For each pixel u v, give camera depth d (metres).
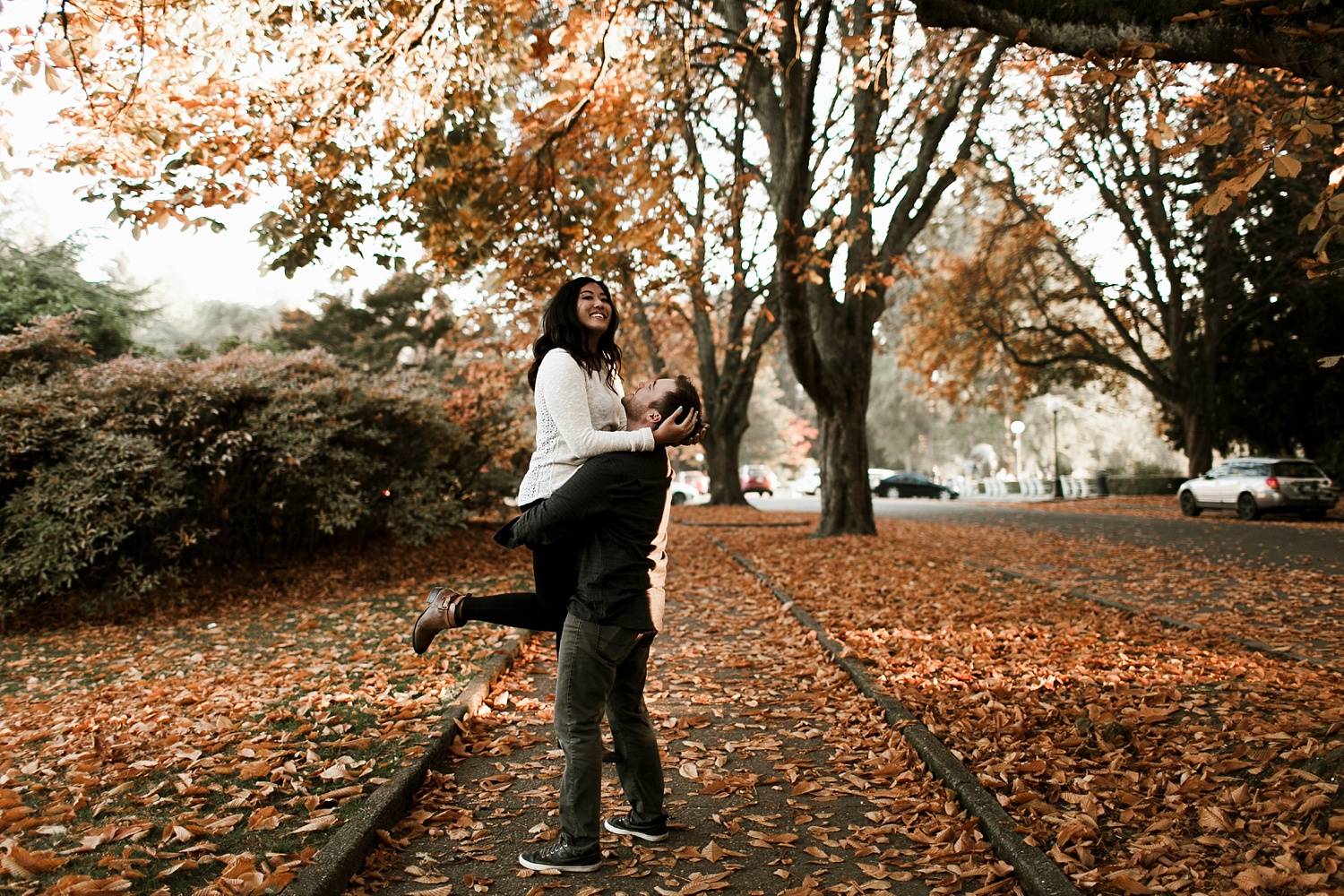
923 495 44.06
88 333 19.58
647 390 3.39
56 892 2.75
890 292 28.45
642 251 8.61
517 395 17.11
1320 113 3.87
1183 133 13.05
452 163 7.03
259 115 6.12
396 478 12.55
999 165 21.08
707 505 29.00
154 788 3.80
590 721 3.17
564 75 7.66
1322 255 3.70
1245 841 3.18
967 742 4.36
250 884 2.80
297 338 33.44
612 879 3.16
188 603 9.56
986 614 7.91
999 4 4.67
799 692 5.77
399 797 3.67
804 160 10.26
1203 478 23.09
